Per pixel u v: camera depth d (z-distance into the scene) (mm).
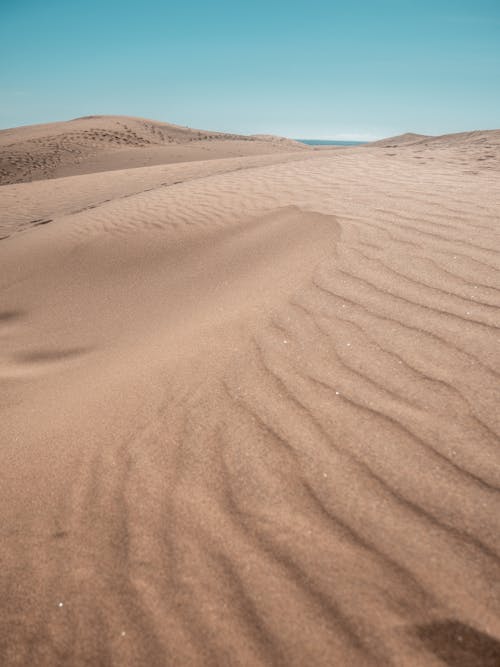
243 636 1111
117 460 1668
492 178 5281
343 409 1753
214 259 4125
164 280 4043
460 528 1282
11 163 26953
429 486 1414
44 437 1850
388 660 1030
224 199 6047
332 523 1343
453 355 1962
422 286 2559
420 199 4230
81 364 2639
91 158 27906
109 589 1243
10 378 2566
